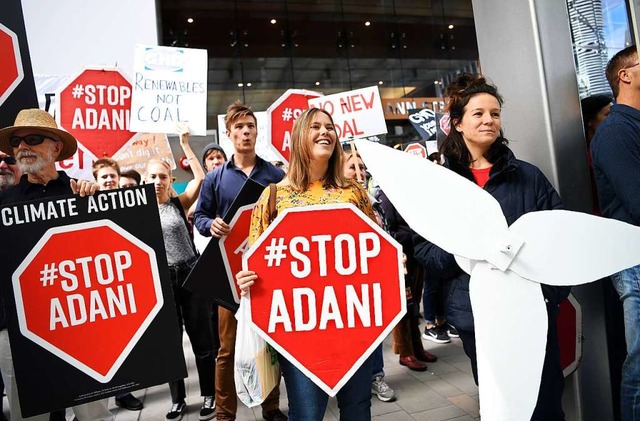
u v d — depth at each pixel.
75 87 3.03
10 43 1.67
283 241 1.31
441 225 1.15
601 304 1.86
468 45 11.93
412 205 1.15
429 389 2.67
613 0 2.02
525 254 1.12
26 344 1.31
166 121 2.95
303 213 1.31
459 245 1.14
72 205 1.36
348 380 1.32
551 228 1.11
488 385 1.11
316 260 1.30
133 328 1.37
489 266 1.14
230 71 10.49
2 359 1.75
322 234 1.31
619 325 1.91
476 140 1.52
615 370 1.90
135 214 1.40
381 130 3.27
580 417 1.80
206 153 3.61
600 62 2.04
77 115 3.02
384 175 1.16
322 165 1.55
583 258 1.11
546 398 1.43
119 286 1.37
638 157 1.44
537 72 1.80
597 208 1.90
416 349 3.14
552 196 1.50
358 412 1.39
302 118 1.54
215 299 1.92
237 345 1.42
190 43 10.16
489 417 1.11
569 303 1.75
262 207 1.55
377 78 11.45
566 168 1.80
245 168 2.39
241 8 10.44
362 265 1.30
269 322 1.29
